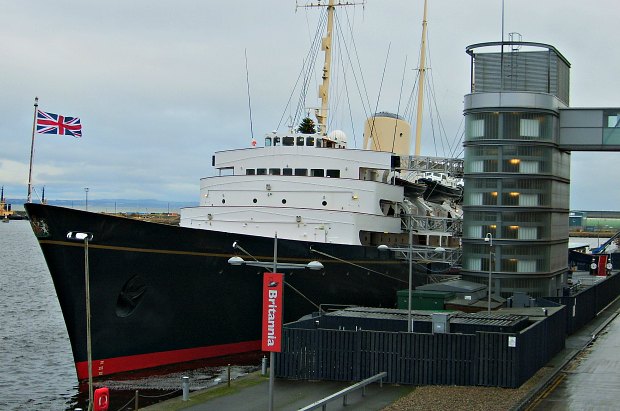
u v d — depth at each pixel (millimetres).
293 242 37281
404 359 28312
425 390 27047
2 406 32000
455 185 62250
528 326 31938
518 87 46250
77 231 30016
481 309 38438
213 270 34750
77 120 31953
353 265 40531
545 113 44156
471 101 44594
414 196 53312
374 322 31969
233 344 36594
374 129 58281
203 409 25031
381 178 46688
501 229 44094
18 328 52375
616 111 44969
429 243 49750
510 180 44000
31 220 29719
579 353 35156
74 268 30359
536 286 44344
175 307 33781
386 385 28156
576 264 86562
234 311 36219
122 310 32344
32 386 35625
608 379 29250
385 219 43719
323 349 29203
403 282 46312
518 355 27281
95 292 31078
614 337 40531
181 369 34375
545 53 46156
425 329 31234
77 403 30984
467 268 45062
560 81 47969
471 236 44844
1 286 80250
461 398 25656
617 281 65125
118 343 32219
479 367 27594
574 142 45500
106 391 24672
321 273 38938
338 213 40750
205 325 35156
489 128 44250
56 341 47562
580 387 27797
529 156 44031
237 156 46219
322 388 27938
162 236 32500
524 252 44031
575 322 41906
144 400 29297
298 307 38219
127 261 31578
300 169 44375
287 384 28641
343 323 32312
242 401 26062
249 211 41906
